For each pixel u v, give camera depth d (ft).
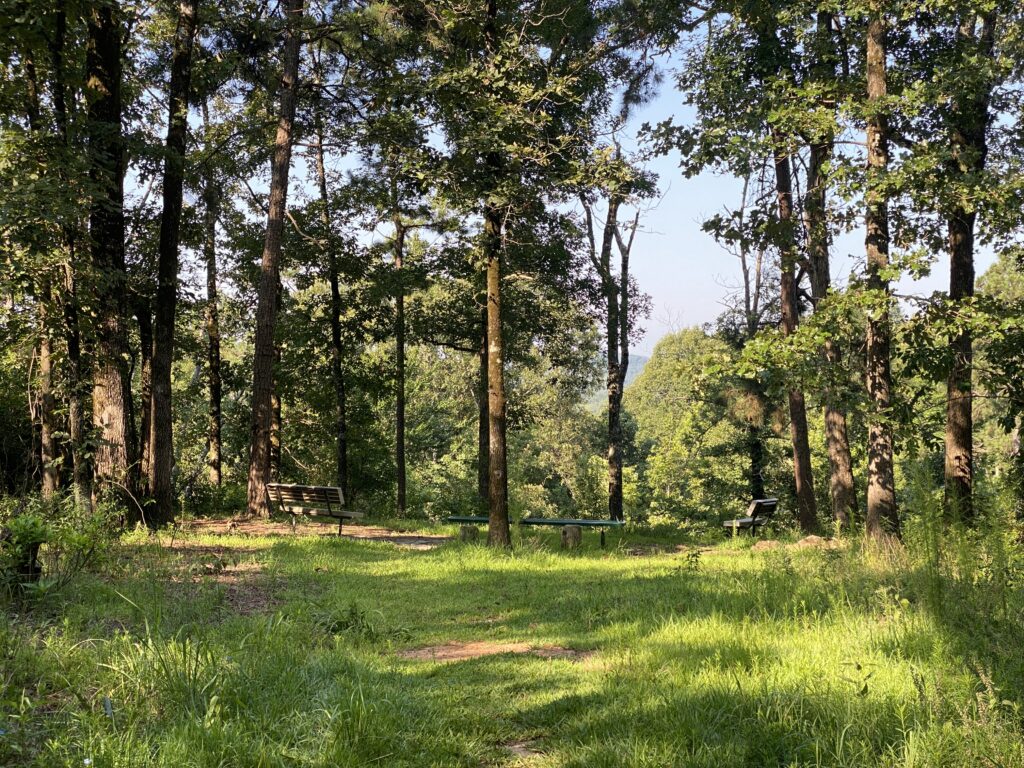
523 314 84.99
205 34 62.95
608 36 62.64
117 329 46.03
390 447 106.83
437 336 92.58
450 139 43.60
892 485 37.47
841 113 37.93
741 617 21.35
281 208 60.75
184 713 12.64
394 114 51.70
